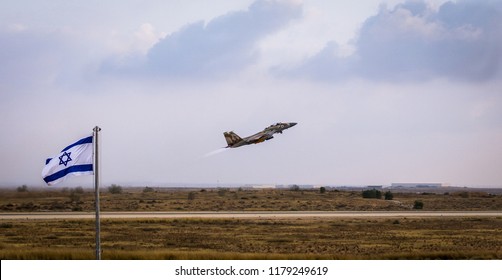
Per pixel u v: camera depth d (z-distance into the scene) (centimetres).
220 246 15000
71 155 9319
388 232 18450
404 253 13100
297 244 15475
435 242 15912
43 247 14438
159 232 18238
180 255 12194
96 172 9294
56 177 9281
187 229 19112
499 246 15062
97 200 9344
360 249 14450
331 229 19300
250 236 17250
